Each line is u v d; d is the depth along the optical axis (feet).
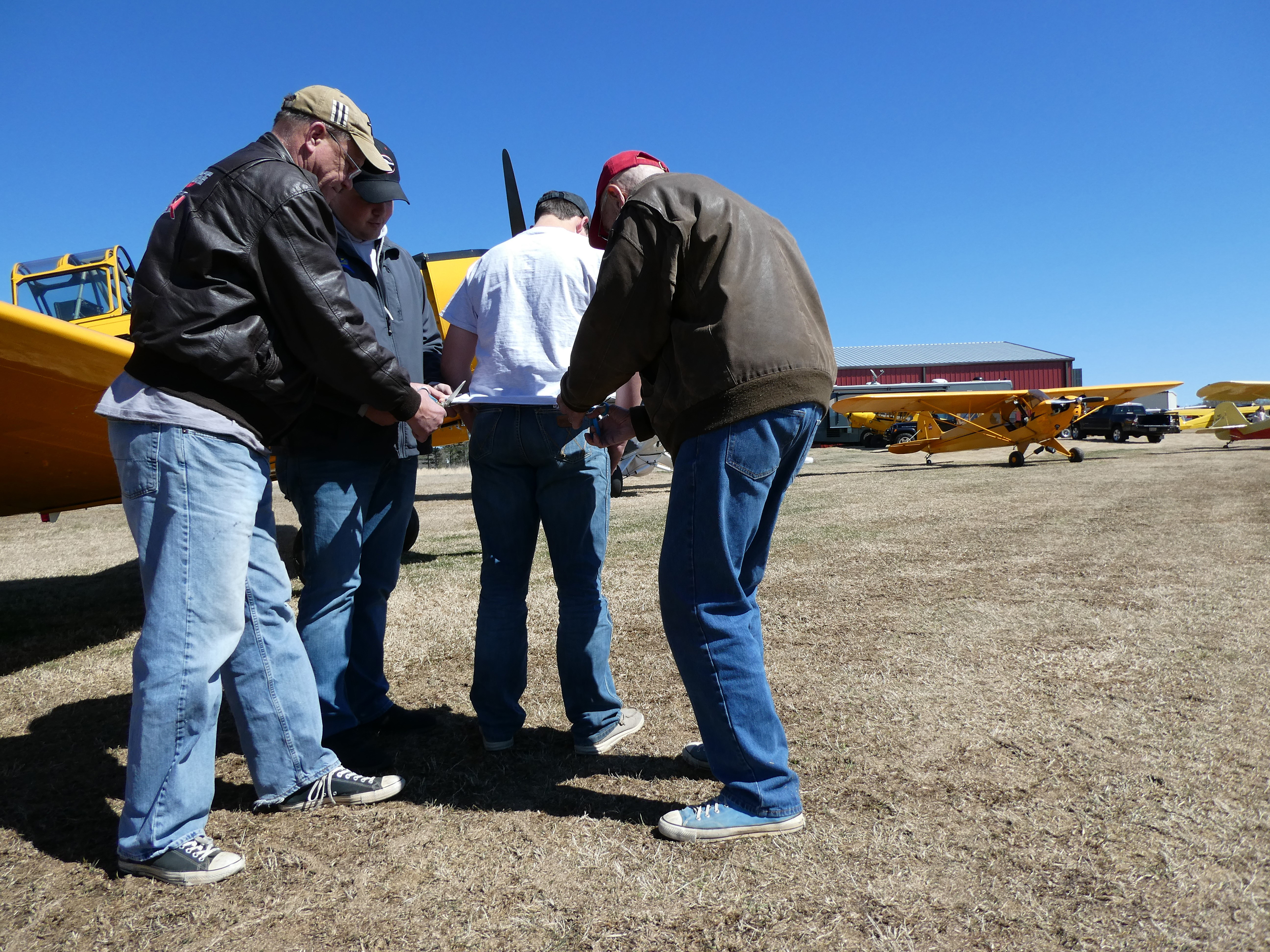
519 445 5.55
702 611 4.34
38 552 19.95
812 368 4.26
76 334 7.58
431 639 9.50
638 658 8.25
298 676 4.95
